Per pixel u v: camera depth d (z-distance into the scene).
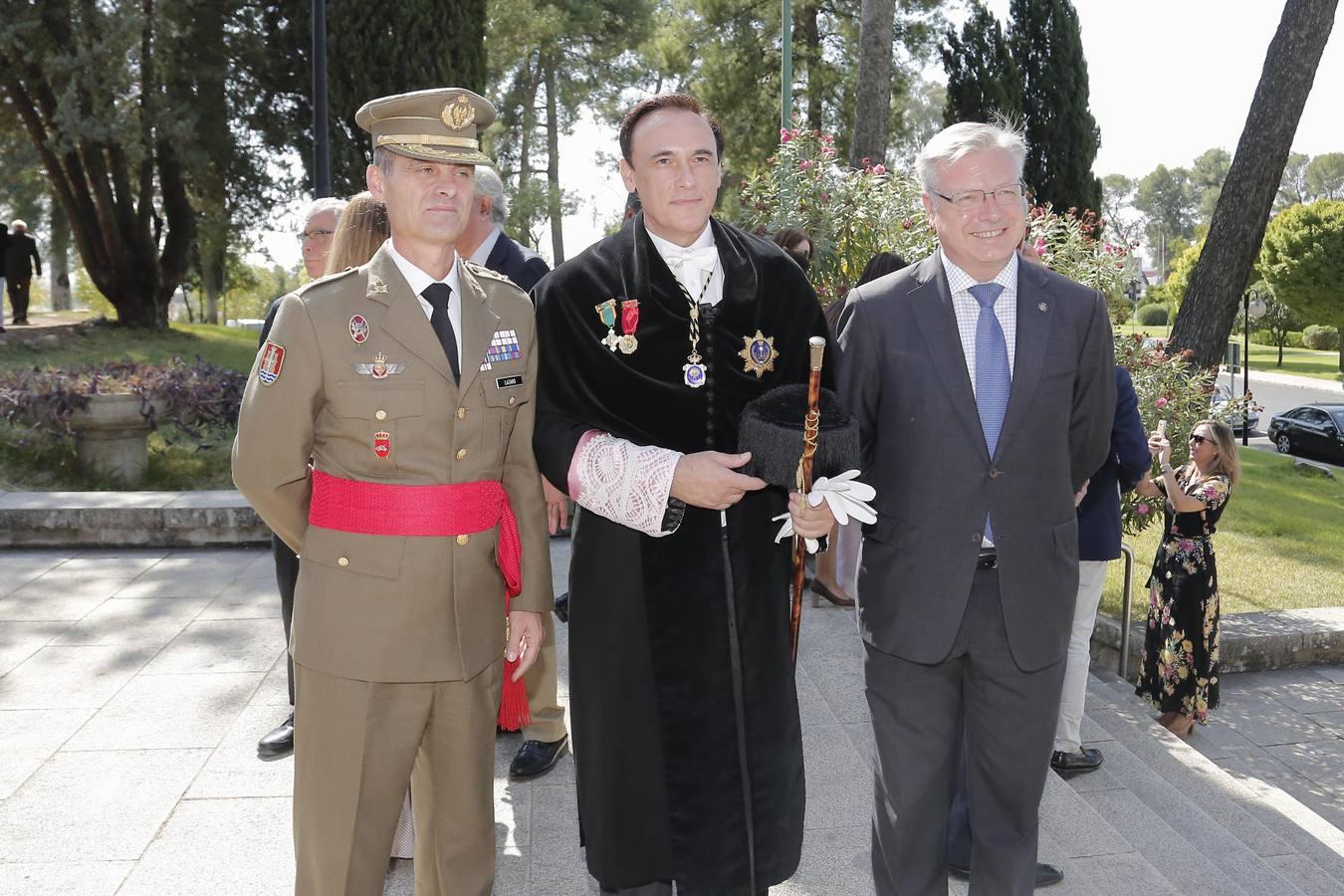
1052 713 2.54
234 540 6.41
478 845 2.44
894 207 7.60
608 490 2.18
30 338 14.52
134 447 8.10
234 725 3.88
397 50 13.46
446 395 2.24
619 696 2.32
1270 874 3.70
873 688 2.59
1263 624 7.59
